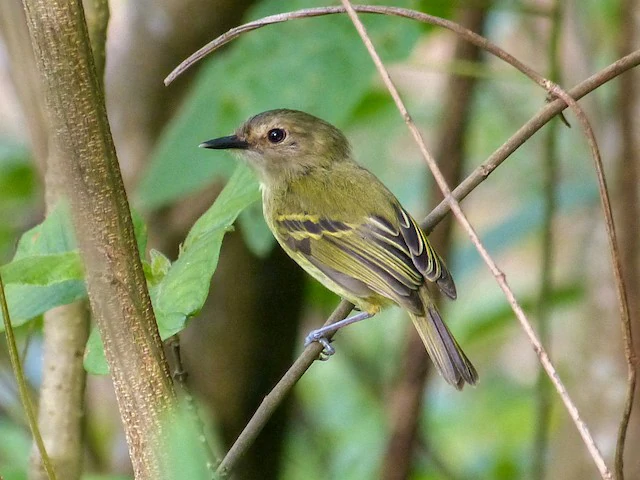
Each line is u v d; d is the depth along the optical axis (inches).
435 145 519.5
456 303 546.3
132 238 211.8
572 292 475.8
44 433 309.0
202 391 471.5
